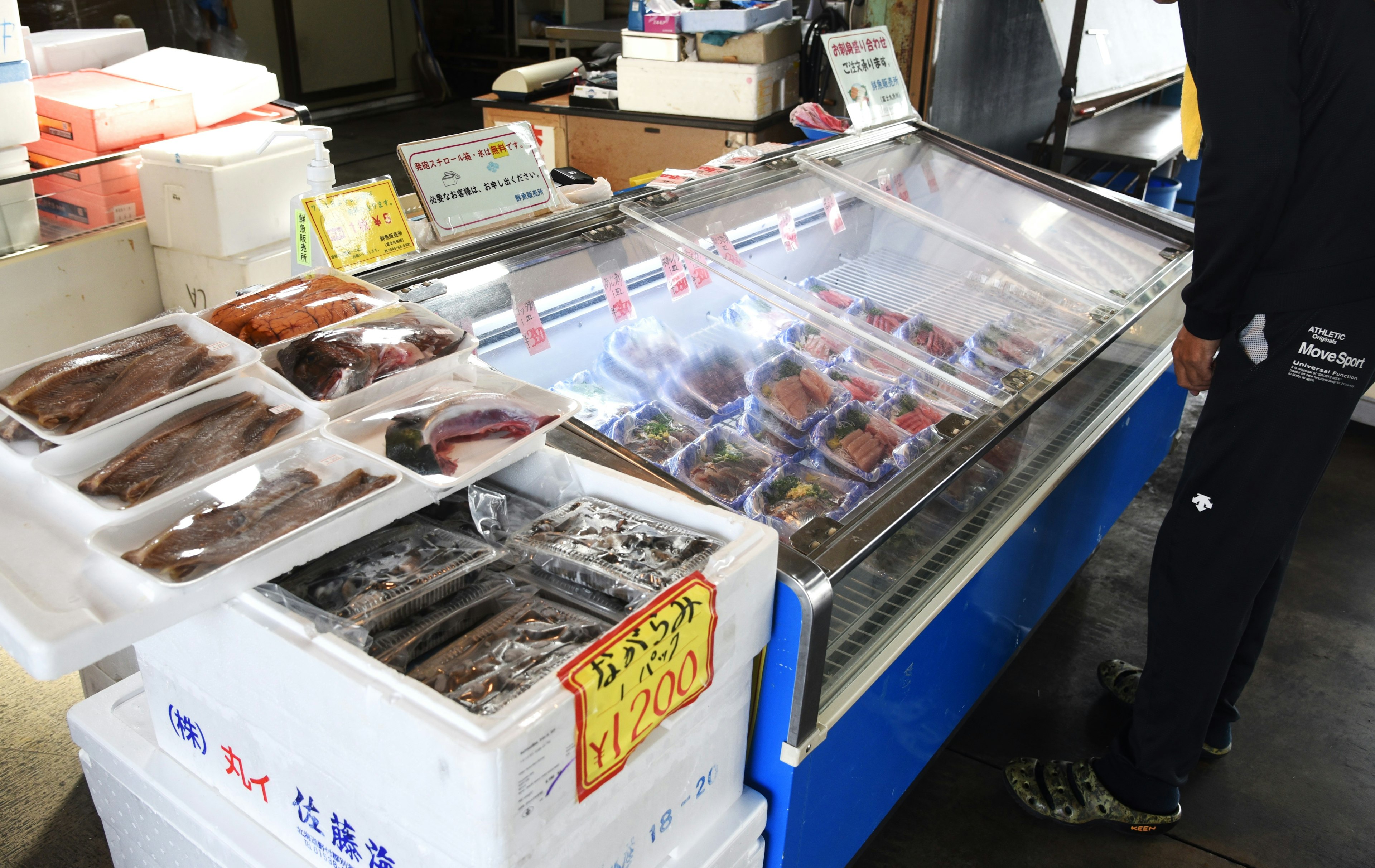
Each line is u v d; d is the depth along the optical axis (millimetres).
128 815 1312
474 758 797
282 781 1051
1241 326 1653
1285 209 1561
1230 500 1702
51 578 873
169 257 2275
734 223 2188
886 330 2082
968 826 2033
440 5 9906
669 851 1159
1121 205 2727
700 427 1702
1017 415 1693
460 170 1770
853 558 1229
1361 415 3842
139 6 6336
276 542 930
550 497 1278
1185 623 1783
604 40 5488
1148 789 1935
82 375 1072
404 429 1101
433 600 1056
